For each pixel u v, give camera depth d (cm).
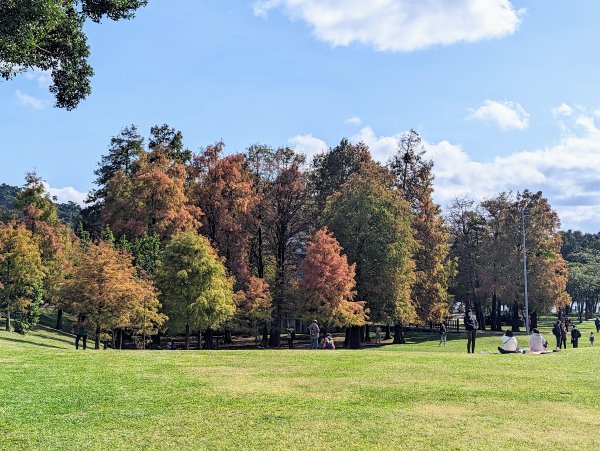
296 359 2058
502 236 7512
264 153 5916
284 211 5850
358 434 1033
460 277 7819
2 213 6594
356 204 5462
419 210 6712
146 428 1051
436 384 1556
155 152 5859
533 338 2644
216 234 5631
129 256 4144
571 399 1395
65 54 2222
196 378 1580
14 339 4122
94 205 7119
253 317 5144
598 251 13975
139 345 4628
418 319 6175
